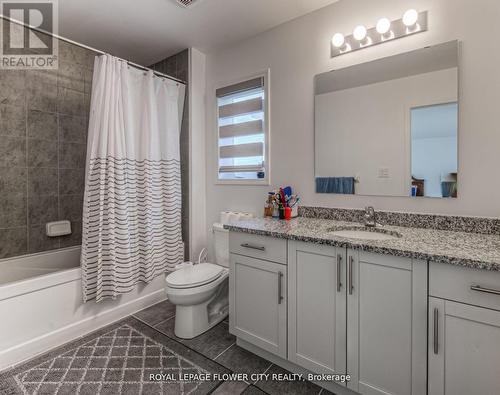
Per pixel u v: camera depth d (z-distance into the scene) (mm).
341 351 1367
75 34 2434
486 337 1024
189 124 2691
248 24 2258
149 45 2619
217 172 2736
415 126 1681
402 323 1194
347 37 1916
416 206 1696
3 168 2215
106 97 2035
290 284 1535
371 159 1844
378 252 1231
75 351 1786
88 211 1987
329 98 2008
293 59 2188
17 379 1535
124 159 2143
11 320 1663
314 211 2076
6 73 2211
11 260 2213
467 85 1525
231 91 2572
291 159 2217
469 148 1526
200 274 2047
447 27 1578
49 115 2459
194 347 1838
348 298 1337
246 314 1748
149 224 2330
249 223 1874
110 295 2070
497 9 1447
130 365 1655
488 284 1015
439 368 1115
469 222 1511
